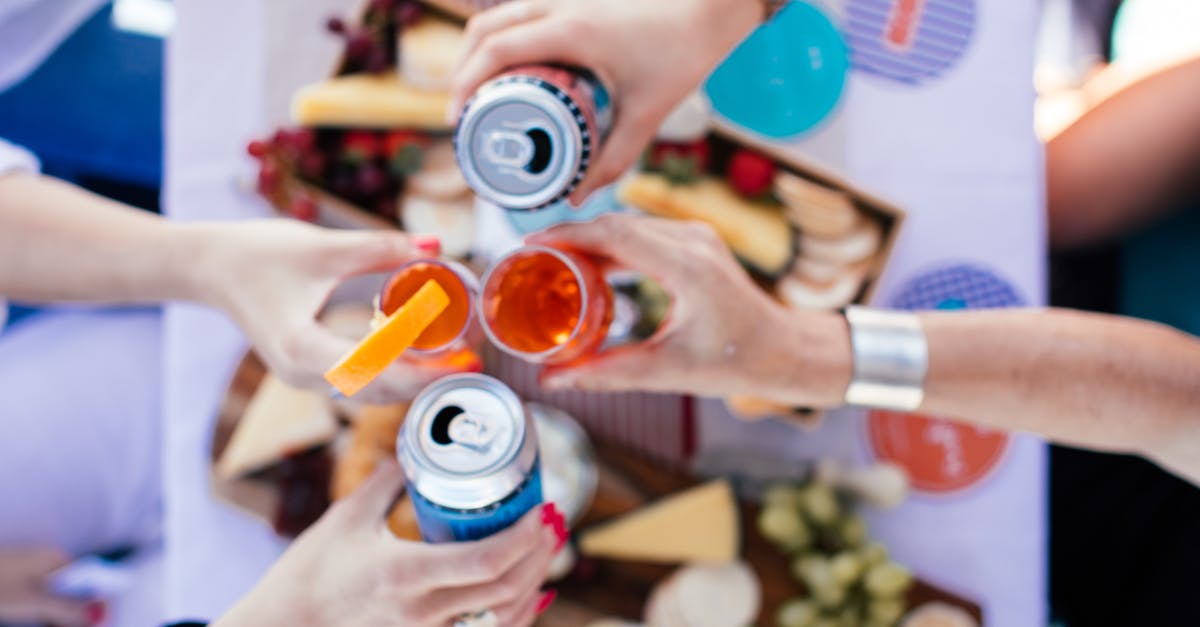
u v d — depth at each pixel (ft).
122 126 5.44
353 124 3.89
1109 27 5.92
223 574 4.04
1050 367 2.89
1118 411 2.90
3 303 4.65
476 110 2.36
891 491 3.81
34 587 4.72
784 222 3.84
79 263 3.20
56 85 5.25
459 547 2.35
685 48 2.93
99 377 4.95
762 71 4.03
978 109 4.10
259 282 2.94
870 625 3.77
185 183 4.11
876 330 2.93
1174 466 3.07
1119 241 4.58
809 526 3.80
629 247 2.63
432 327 2.53
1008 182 4.10
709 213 3.80
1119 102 4.40
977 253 4.11
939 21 4.10
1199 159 4.22
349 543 2.59
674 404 4.03
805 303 3.84
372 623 2.52
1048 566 4.75
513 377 4.04
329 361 2.75
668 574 3.94
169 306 4.09
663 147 3.82
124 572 5.14
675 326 2.72
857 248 3.84
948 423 4.02
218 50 4.10
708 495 3.91
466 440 2.24
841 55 4.05
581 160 2.40
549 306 2.65
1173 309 4.47
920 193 4.11
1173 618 4.33
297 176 3.86
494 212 3.94
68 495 4.86
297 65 4.11
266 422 3.96
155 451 5.08
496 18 2.97
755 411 3.88
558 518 2.68
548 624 3.92
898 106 4.10
